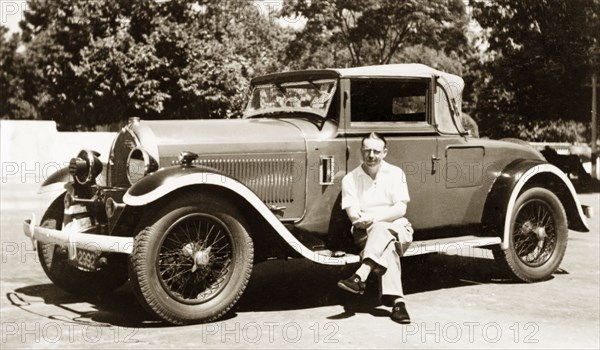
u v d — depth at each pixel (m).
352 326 4.70
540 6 12.48
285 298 5.60
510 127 19.33
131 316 5.00
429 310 5.21
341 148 5.49
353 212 5.16
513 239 6.20
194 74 25.05
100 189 5.32
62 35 25.56
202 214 4.70
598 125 18.64
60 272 5.64
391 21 19.78
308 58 22.16
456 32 19.78
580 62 13.66
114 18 25.28
